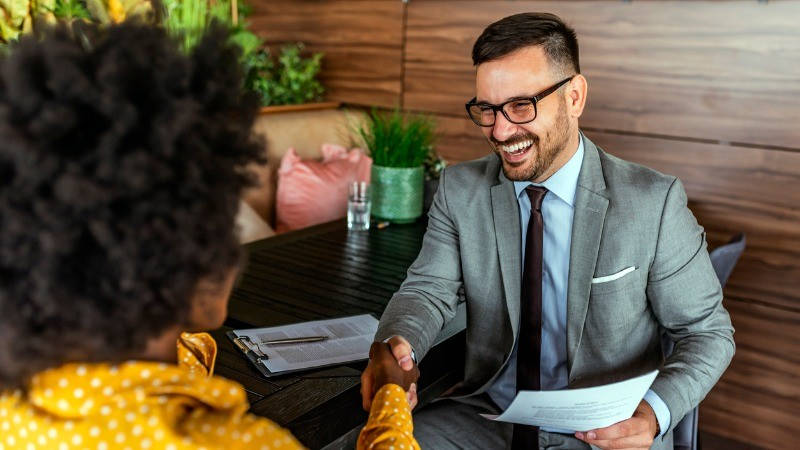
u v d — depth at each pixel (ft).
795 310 7.75
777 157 7.61
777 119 7.54
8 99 1.95
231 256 2.24
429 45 9.75
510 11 8.96
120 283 1.97
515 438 4.91
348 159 9.57
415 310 4.68
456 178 5.17
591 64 8.57
